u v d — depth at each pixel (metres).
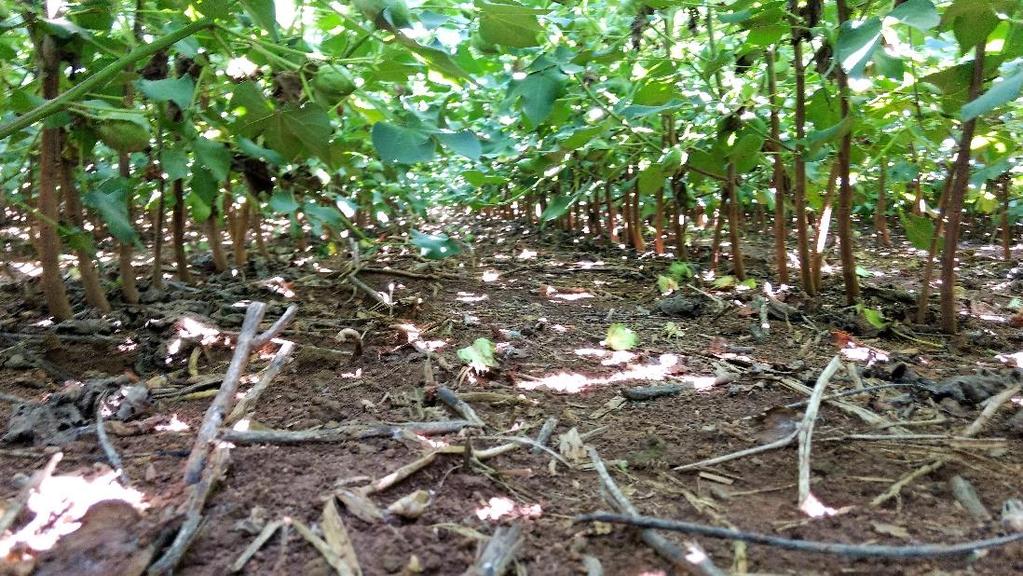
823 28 1.97
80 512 1.00
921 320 2.19
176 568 0.89
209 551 0.93
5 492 1.05
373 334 1.98
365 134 2.68
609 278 3.00
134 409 1.38
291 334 1.94
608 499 1.09
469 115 3.48
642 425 1.41
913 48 2.32
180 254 2.54
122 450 1.21
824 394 1.54
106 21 1.77
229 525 0.98
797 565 0.92
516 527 0.99
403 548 0.94
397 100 2.36
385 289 2.63
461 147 1.51
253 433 1.23
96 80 1.32
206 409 1.41
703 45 2.97
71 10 1.66
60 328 1.85
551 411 1.48
